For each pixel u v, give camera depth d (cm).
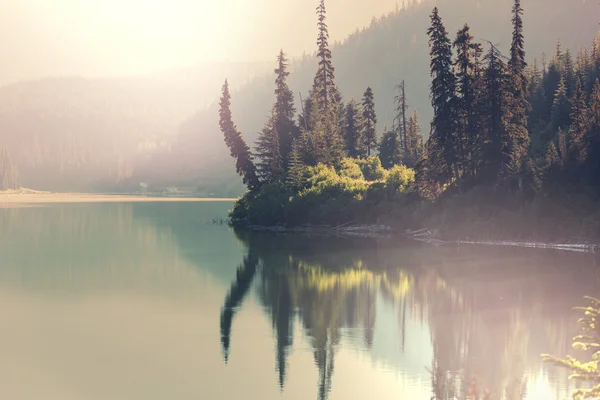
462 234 7525
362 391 2950
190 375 3170
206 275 5738
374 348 3550
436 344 3591
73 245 8069
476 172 7981
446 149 7962
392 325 3972
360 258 6562
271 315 4262
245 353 3488
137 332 3875
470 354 3406
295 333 3844
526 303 4447
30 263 6438
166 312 4350
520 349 3459
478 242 7394
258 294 4906
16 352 3497
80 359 3391
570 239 6894
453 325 3956
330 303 4594
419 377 3102
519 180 7481
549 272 5522
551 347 3481
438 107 8106
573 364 1720
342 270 5884
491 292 4806
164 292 4988
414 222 8388
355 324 4028
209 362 3356
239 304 4575
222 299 4747
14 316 4231
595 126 7419
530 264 5909
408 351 3484
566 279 5219
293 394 2930
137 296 4844
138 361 3362
